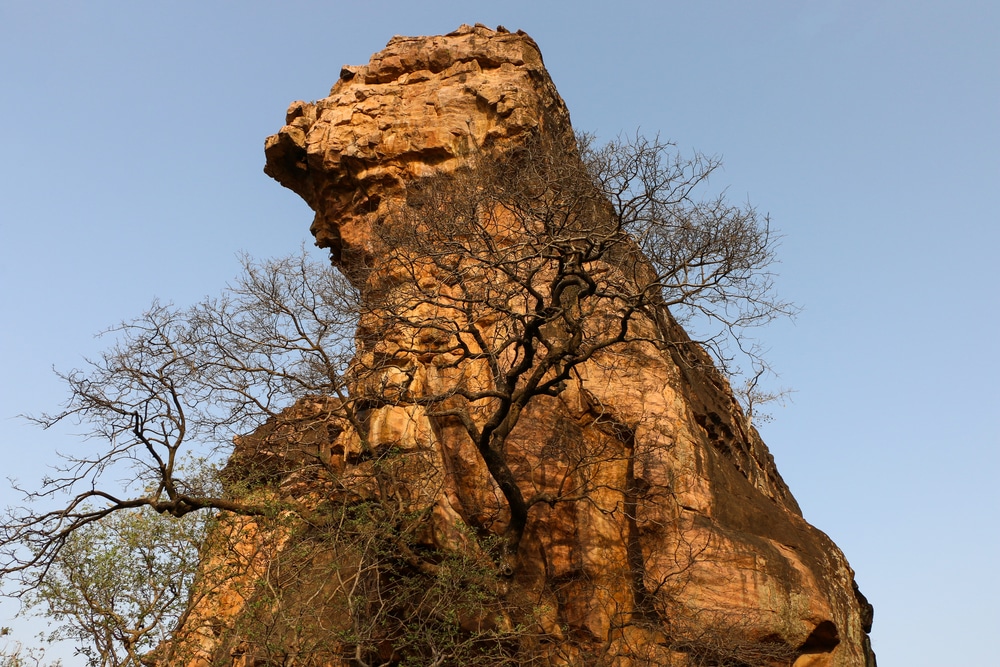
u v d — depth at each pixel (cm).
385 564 1742
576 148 2127
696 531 1920
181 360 1844
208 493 1733
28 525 1563
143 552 1509
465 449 2030
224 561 1658
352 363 2123
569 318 1961
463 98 2491
